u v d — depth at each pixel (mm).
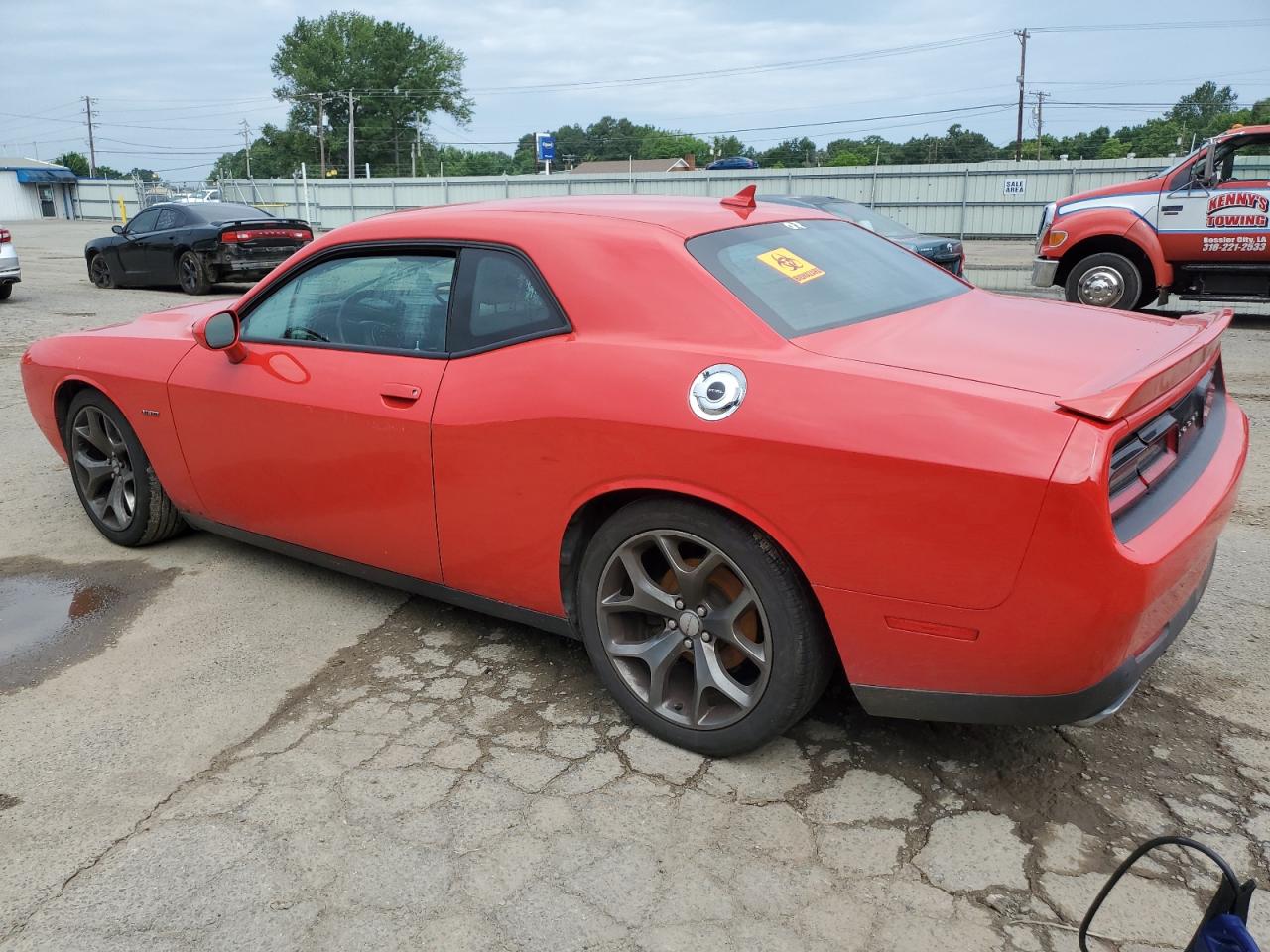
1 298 14227
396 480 3215
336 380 3338
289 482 3586
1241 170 10445
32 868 2359
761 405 2434
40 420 4691
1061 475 2086
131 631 3645
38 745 2893
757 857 2350
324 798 2605
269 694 3166
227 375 3695
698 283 2713
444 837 2441
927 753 2768
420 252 3242
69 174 65625
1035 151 82562
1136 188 10594
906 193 29359
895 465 2242
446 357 3102
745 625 2684
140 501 4289
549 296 2896
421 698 3127
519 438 2850
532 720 2984
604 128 117688
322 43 86812
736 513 2525
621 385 2658
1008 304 3236
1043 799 2547
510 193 35438
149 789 2664
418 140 91500
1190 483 2561
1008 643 2234
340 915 2188
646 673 2891
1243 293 10461
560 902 2211
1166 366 2346
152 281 15898
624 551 2775
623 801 2568
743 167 48094
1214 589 3824
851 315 2832
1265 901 2166
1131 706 2977
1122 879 2252
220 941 2117
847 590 2379
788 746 2816
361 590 3980
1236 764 2682
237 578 4121
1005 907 2170
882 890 2234
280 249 15539
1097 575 2115
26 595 3994
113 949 2100
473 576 3180
